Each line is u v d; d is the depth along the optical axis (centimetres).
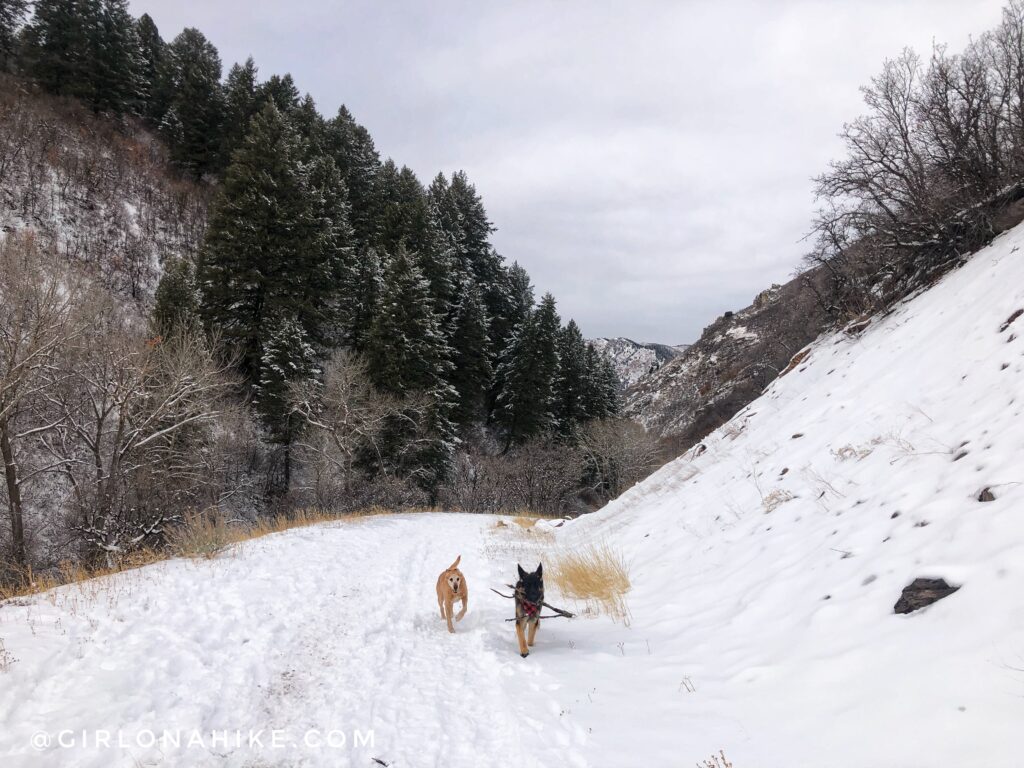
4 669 488
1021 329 693
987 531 400
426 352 3772
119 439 1928
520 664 583
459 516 2647
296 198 3925
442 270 4759
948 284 1175
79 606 679
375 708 498
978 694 296
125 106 6269
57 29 5950
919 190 1407
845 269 1731
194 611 704
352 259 4541
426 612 822
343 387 3045
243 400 3172
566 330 5825
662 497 1426
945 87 1375
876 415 835
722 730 375
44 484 2214
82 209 4419
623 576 866
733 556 744
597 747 390
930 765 270
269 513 3027
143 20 7744
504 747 420
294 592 840
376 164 7000
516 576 1080
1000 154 1312
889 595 427
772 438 1159
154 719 462
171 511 2173
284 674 572
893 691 336
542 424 4853
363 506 2938
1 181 4100
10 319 1673
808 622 469
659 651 559
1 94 5044
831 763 303
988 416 569
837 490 694
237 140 5881
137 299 3959
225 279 3488
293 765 412
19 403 1816
